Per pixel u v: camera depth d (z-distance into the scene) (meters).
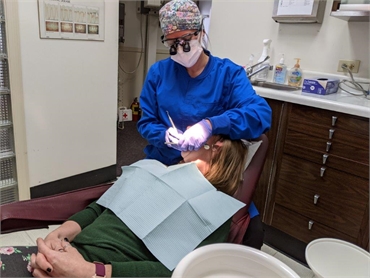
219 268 0.71
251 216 1.17
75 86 2.05
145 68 4.14
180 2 1.13
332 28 1.79
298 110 1.53
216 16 2.32
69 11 1.88
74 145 2.16
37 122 1.92
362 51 1.70
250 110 1.15
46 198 1.10
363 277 1.17
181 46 1.17
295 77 1.90
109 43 2.17
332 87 1.68
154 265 0.82
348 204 1.43
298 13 1.82
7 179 1.92
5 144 1.86
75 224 0.96
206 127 1.07
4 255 0.86
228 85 1.26
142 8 3.80
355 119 1.35
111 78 2.26
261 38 2.10
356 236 1.43
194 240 0.88
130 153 2.98
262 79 2.07
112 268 0.78
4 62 1.72
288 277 0.67
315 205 1.55
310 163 1.53
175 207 0.91
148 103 1.37
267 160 1.69
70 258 0.77
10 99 1.77
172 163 1.33
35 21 1.75
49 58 1.87
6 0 1.60
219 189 1.07
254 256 0.71
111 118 2.35
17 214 1.00
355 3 1.55
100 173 2.39
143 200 0.94
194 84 1.27
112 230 0.90
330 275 1.17
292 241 1.71
